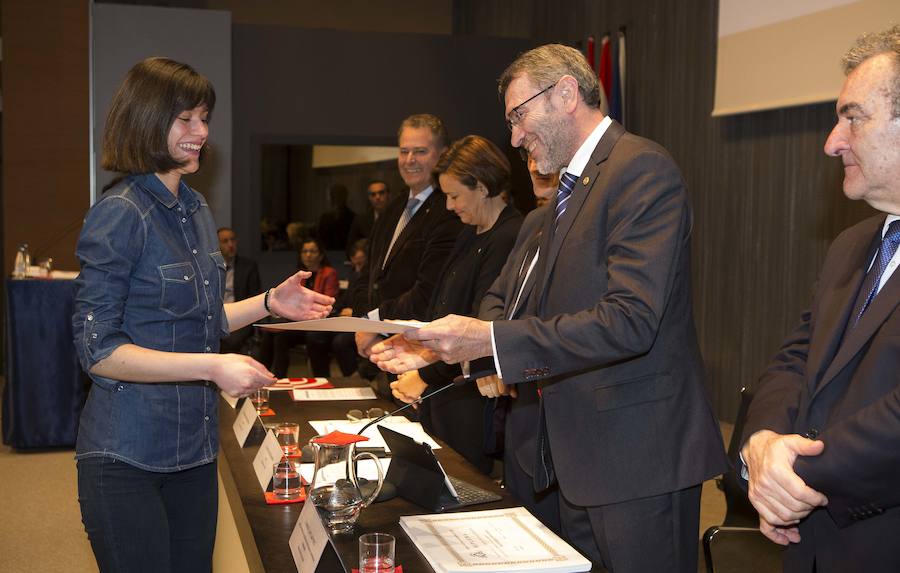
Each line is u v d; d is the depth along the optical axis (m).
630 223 1.68
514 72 1.87
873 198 1.47
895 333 1.40
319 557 1.44
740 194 5.70
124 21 7.31
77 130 7.95
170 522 1.83
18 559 3.54
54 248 7.96
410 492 1.83
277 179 7.94
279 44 7.82
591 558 1.82
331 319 1.68
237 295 6.89
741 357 5.73
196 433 1.80
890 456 1.31
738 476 1.66
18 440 5.12
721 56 5.70
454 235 3.18
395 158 8.13
